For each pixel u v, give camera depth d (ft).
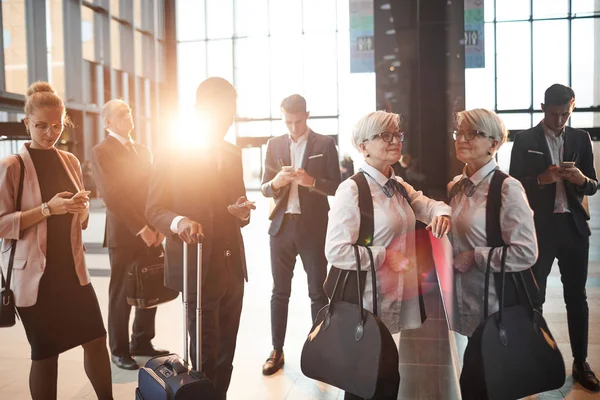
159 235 10.58
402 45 6.23
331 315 5.93
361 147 6.10
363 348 5.59
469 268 5.58
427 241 6.44
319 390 9.52
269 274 20.52
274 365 10.48
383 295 5.90
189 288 7.61
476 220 5.39
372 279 5.78
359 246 5.87
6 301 7.43
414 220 6.06
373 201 5.95
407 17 6.12
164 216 7.39
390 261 5.93
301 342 12.29
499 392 5.02
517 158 4.95
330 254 5.96
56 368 7.85
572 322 4.79
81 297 7.92
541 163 4.74
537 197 4.83
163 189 7.65
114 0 46.11
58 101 7.84
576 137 4.46
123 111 10.78
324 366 5.85
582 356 4.78
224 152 8.02
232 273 8.04
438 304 7.22
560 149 4.59
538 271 4.96
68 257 7.84
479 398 5.12
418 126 6.07
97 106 50.44
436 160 5.97
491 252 5.24
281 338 10.87
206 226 7.58
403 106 6.21
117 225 10.69
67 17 47.65
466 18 5.32
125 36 44.57
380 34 6.38
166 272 7.93
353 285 5.96
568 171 4.53
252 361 11.14
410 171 6.12
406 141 6.10
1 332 13.61
